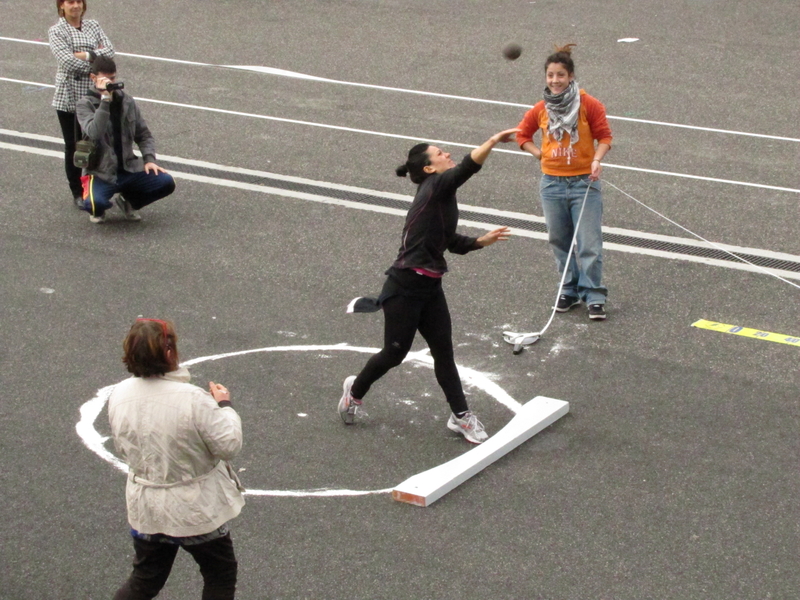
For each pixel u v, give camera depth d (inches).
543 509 546.9
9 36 1702.8
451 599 480.1
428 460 598.9
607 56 1520.7
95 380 694.5
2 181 1084.5
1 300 816.9
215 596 431.8
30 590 494.9
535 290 825.5
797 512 538.6
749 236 925.2
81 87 968.3
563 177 759.7
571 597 478.9
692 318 768.9
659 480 569.6
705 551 509.4
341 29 1699.1
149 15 1815.9
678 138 1195.3
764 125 1233.4
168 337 416.8
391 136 1218.0
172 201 1030.4
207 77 1469.0
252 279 851.4
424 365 710.5
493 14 1759.4
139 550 427.2
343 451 608.4
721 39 1577.3
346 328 765.3
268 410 653.3
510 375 694.5
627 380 682.2
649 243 915.4
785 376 679.7
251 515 546.9
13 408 659.4
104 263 885.2
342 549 518.3
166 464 409.1
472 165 555.5
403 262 582.2
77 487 576.4
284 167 1121.4
